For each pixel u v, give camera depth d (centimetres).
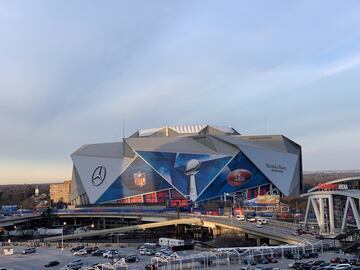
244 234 16425
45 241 18312
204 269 9869
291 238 13550
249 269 9394
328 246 12106
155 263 10656
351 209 14400
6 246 16588
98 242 17888
